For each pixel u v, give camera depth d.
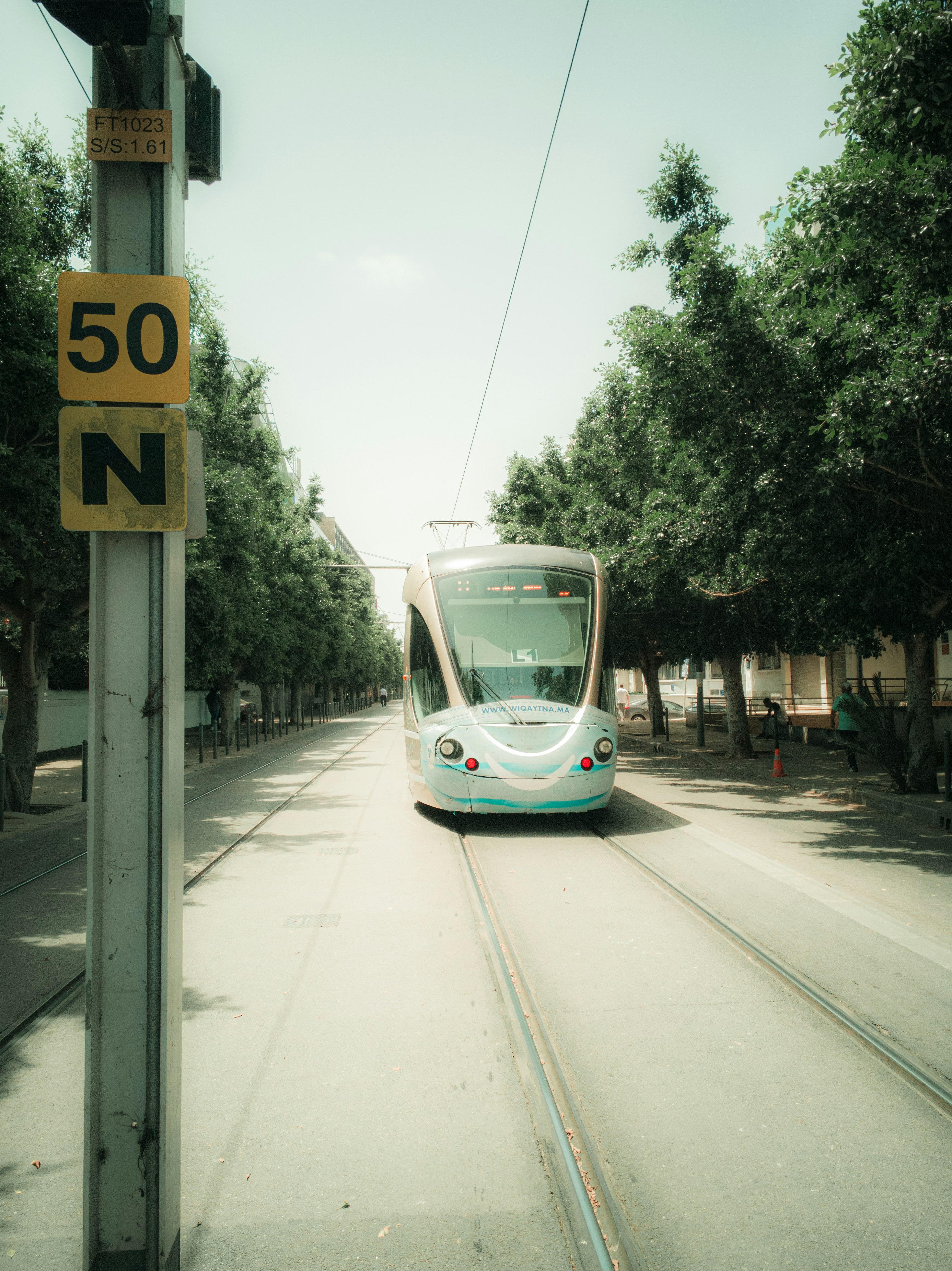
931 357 7.89
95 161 2.59
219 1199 3.16
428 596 11.85
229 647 21.02
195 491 2.68
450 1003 5.09
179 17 2.72
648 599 19.16
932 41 6.43
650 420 13.24
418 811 12.96
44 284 8.83
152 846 2.47
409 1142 3.55
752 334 9.52
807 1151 3.46
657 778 17.55
